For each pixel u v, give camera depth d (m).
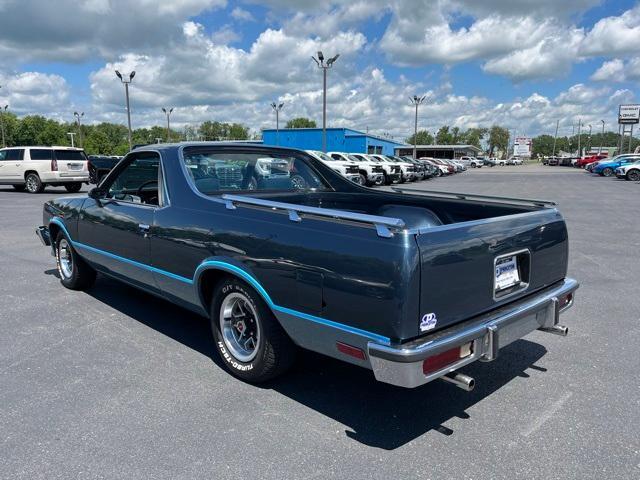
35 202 16.58
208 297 3.96
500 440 3.02
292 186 5.26
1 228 10.96
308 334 3.11
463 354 2.86
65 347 4.38
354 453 2.88
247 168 4.81
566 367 4.05
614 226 11.80
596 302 5.77
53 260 7.83
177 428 3.12
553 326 3.55
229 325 3.81
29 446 2.93
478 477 2.67
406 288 2.61
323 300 2.95
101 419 3.22
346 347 2.89
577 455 2.86
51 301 5.68
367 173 27.58
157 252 4.23
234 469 2.73
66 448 2.91
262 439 3.02
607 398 3.54
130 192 5.24
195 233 3.80
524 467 2.76
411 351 2.58
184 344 4.47
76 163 20.78
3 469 2.72
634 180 34.31
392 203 4.93
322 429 3.13
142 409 3.35
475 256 2.97
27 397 3.50
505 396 3.58
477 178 40.41
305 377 3.86
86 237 5.34
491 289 3.12
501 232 3.17
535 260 3.49
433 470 2.73
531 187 27.33
